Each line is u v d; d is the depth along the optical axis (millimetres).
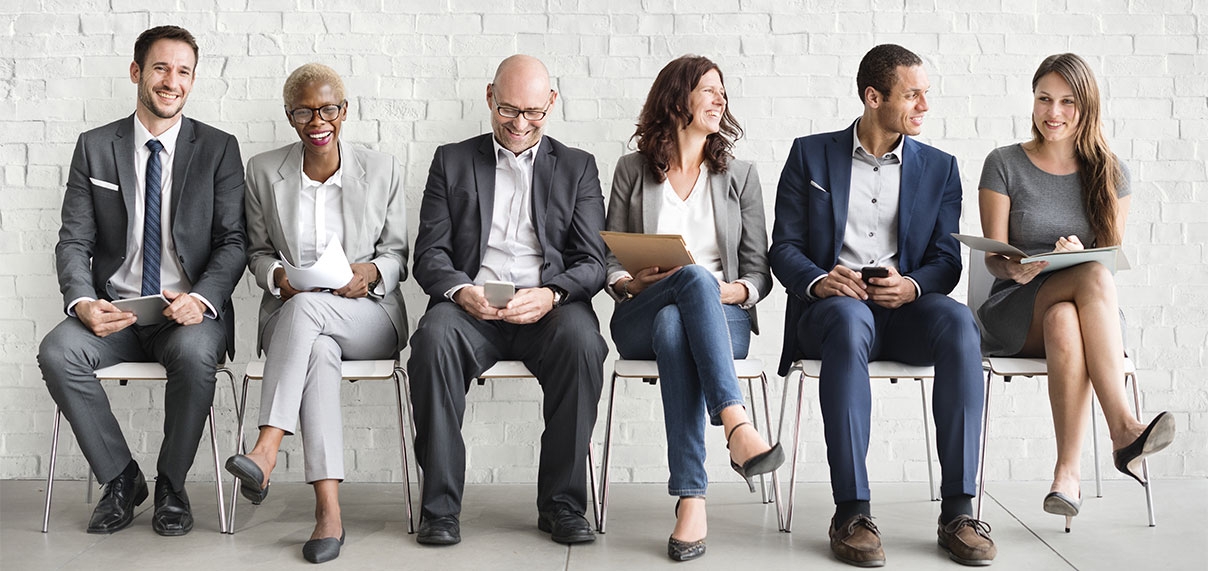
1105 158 3045
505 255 3158
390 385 3598
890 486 3529
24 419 3582
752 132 3566
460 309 2969
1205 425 3578
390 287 3141
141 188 3189
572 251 3143
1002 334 3014
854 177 3117
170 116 3154
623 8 3557
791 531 2959
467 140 3238
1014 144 3361
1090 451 3576
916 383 3596
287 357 2795
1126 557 2689
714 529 2977
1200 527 2973
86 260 3135
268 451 2729
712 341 2639
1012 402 3596
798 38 3557
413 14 3557
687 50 3561
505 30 3562
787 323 3115
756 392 3609
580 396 2861
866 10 3561
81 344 2943
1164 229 3562
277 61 3555
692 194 3164
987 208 3154
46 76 3549
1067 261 2805
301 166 3215
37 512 3174
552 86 3557
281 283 3088
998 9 3562
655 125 3146
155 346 3059
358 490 3494
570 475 2873
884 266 2988
